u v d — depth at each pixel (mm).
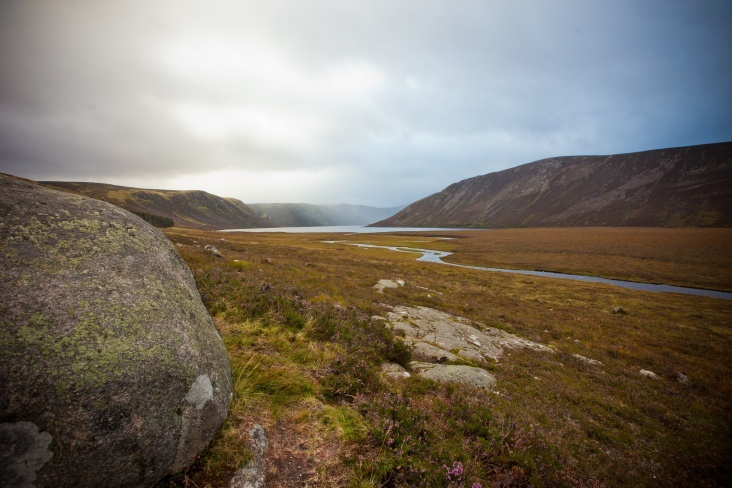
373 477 4137
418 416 5754
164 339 3643
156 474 3283
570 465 6293
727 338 24344
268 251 45750
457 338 16016
